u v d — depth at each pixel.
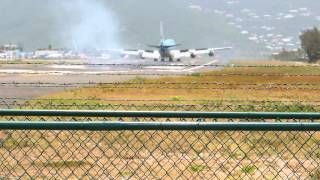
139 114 38.00
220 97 154.75
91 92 176.38
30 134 58.03
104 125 25.67
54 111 37.78
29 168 47.28
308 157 50.03
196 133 58.16
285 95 162.00
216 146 54.62
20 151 50.81
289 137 56.47
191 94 173.00
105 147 54.31
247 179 46.84
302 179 46.19
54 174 46.25
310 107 87.69
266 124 25.88
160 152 53.19
